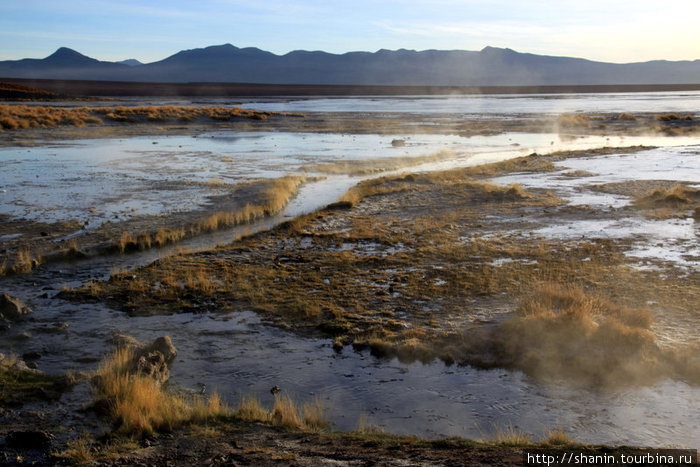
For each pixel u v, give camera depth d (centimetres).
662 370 890
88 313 1173
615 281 1287
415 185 2580
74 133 4625
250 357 979
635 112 7844
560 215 2003
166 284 1330
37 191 2367
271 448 640
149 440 678
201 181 2647
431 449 635
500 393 845
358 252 1591
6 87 10962
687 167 3066
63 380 847
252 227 1909
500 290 1258
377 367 938
